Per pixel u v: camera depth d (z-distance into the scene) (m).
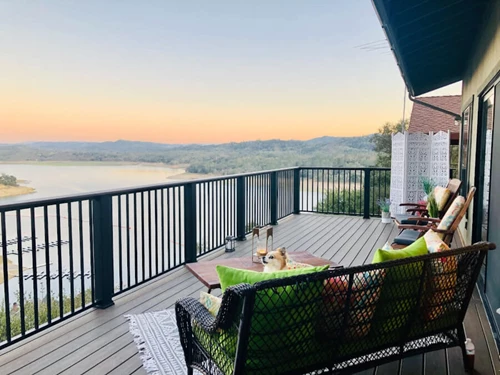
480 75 4.84
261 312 1.72
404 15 4.11
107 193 3.44
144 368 2.51
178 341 2.85
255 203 6.70
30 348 2.75
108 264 3.47
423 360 2.61
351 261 4.91
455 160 10.39
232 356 1.84
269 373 1.86
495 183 3.42
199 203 5.04
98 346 2.79
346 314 1.93
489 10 4.12
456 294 2.31
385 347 2.16
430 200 5.06
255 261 3.42
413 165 7.12
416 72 6.95
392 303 2.05
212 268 3.22
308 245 5.73
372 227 7.02
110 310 3.41
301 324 1.83
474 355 2.51
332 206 8.49
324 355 1.98
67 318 3.16
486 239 3.99
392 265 1.92
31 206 2.81
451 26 4.79
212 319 1.93
